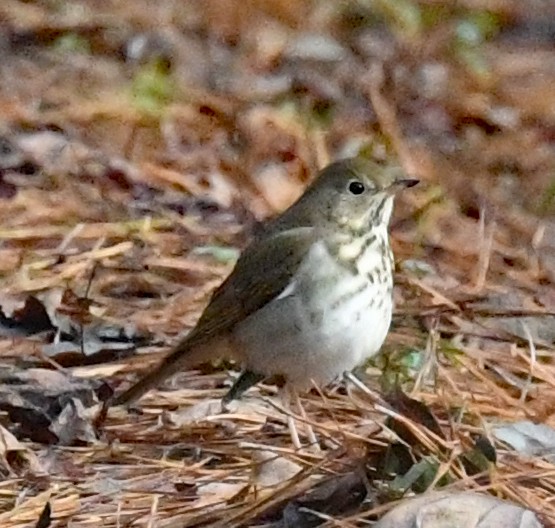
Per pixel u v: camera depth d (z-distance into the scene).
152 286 12.55
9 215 13.70
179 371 10.73
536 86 19.66
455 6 21.81
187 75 18.42
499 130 18.02
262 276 10.15
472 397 10.63
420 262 13.55
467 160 16.83
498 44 21.44
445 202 15.36
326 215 10.32
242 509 8.77
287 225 10.41
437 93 18.91
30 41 18.67
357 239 10.23
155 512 8.80
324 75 19.12
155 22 19.77
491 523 8.20
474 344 11.76
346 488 8.73
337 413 10.46
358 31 20.97
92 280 12.34
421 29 21.02
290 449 9.69
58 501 9.03
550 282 13.45
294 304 10.08
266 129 16.47
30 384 10.60
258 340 10.20
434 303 12.27
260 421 10.28
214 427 10.21
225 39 19.94
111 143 15.76
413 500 8.30
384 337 10.33
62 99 16.67
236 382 10.41
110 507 8.96
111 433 10.12
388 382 10.62
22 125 15.80
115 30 19.27
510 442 9.76
